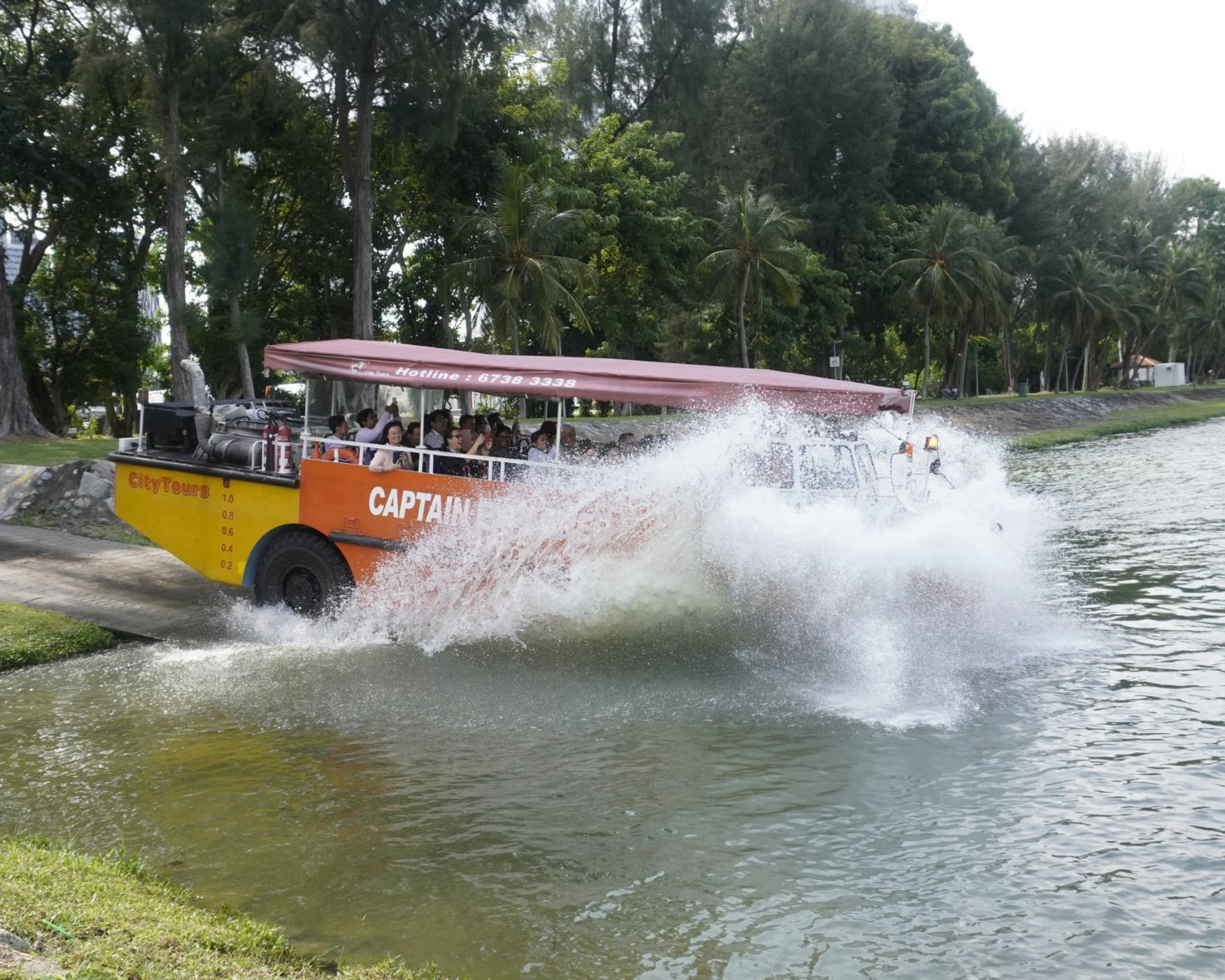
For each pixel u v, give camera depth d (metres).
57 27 31.64
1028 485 28.48
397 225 40.34
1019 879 6.39
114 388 39.69
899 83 63.34
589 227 37.81
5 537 15.62
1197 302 90.12
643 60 51.28
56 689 9.79
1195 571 15.69
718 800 7.43
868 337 66.69
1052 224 73.12
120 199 33.00
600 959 5.51
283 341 40.34
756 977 5.38
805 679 10.05
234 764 8.02
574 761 8.10
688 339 55.72
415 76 31.28
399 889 6.17
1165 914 6.00
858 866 6.54
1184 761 8.16
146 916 5.22
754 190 55.84
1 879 5.42
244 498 11.79
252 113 32.62
